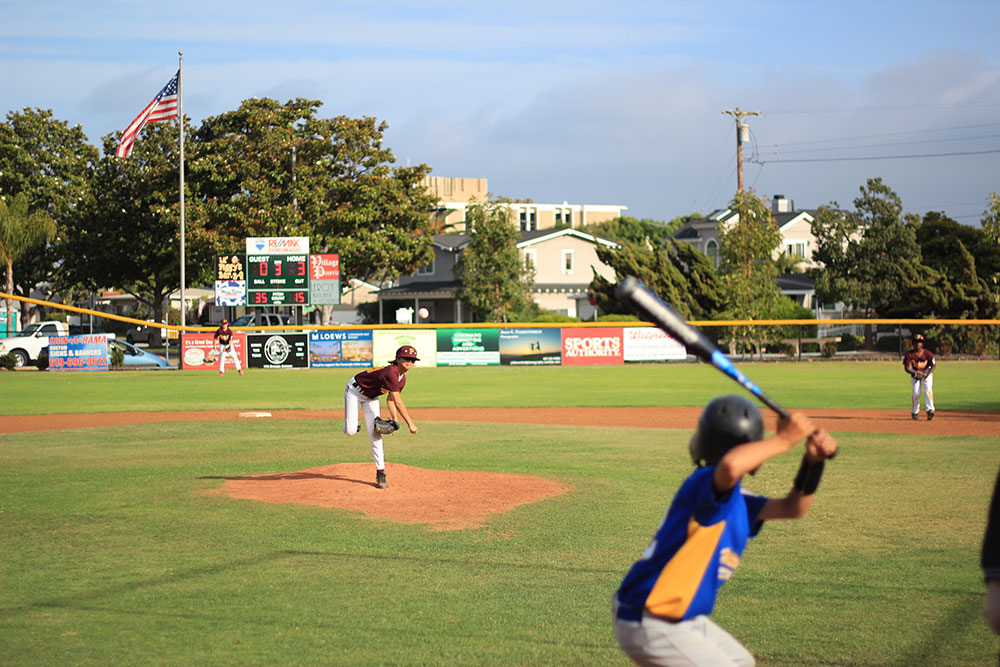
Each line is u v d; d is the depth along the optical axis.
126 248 73.94
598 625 7.79
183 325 51.56
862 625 7.74
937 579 9.12
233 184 66.06
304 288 52.09
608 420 25.09
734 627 7.71
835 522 11.70
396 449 19.08
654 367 49.03
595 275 63.53
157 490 14.11
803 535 11.01
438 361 49.59
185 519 12.02
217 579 9.23
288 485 14.31
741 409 4.16
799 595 8.61
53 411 27.77
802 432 3.95
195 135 68.88
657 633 4.12
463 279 68.00
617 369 47.38
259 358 48.88
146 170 71.00
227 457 17.91
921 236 66.00
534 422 24.58
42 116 75.19
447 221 140.25
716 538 4.09
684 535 4.10
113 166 73.38
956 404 28.50
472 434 21.77
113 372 46.97
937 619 7.89
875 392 32.94
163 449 19.11
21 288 75.75
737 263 55.38
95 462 17.22
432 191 149.50
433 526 11.61
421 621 7.90
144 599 8.57
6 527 11.56
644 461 17.25
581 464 16.88
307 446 19.55
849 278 59.97
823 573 9.36
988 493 13.66
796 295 74.88
